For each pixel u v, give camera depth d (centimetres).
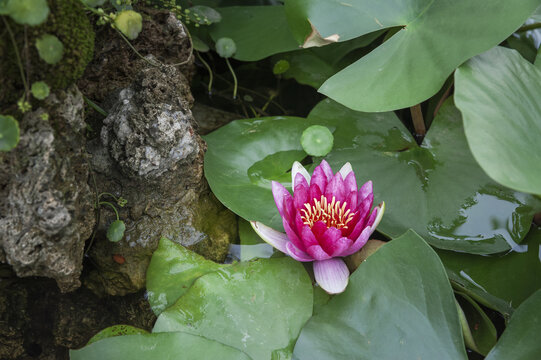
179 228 72
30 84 62
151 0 78
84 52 65
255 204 72
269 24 86
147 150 69
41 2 60
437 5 73
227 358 62
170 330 65
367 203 67
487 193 72
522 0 69
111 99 74
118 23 67
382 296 65
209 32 85
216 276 67
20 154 63
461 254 70
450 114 76
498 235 70
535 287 68
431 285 64
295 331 65
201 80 86
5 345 66
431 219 71
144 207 71
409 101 70
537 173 63
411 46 72
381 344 63
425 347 63
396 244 66
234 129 78
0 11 59
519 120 67
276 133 78
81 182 67
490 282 69
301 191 68
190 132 71
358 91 72
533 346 62
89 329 67
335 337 64
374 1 74
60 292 69
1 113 62
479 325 67
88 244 71
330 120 79
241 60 84
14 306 68
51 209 63
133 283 69
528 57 83
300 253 68
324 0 75
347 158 76
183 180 72
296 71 86
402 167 74
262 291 67
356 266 70
